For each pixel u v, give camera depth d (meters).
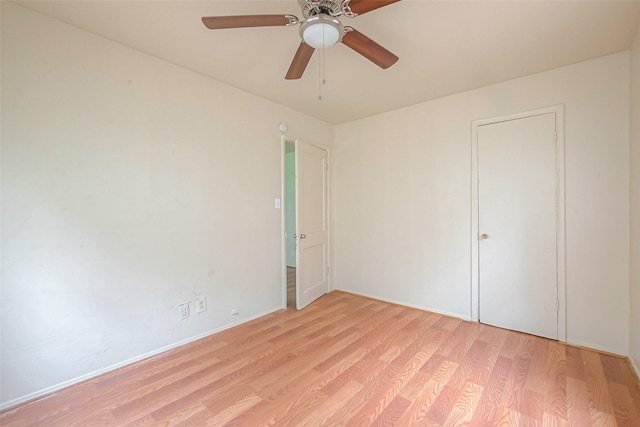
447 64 2.46
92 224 2.04
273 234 3.31
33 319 1.81
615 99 2.30
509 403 1.74
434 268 3.27
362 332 2.75
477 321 2.98
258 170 3.14
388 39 2.09
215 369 2.13
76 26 1.96
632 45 2.15
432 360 2.24
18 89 1.76
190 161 2.57
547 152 2.59
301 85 2.87
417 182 3.39
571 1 1.72
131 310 2.22
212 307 2.73
